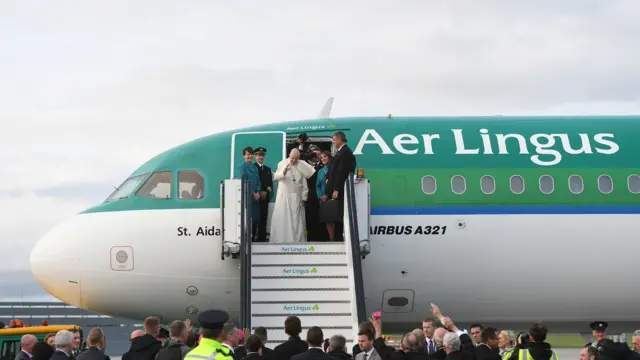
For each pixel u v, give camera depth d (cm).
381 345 1392
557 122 2405
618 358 1401
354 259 1930
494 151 2306
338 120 2378
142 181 2294
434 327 1664
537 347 1393
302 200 2167
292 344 1338
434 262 2233
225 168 2272
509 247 2244
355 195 2103
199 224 2212
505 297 2281
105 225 2247
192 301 2253
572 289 2286
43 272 2283
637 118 2442
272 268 1991
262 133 2327
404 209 2231
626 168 2308
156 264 2219
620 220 2273
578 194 2277
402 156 2278
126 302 2264
